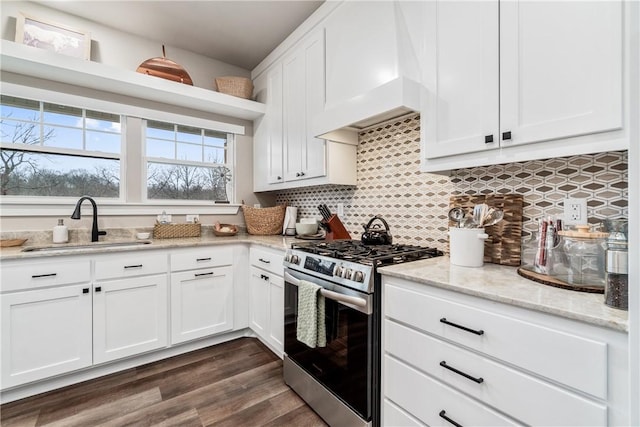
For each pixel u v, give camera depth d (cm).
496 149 117
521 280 109
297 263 178
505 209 140
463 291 100
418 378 117
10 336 169
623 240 79
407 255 150
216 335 249
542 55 103
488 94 117
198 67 293
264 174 300
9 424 154
